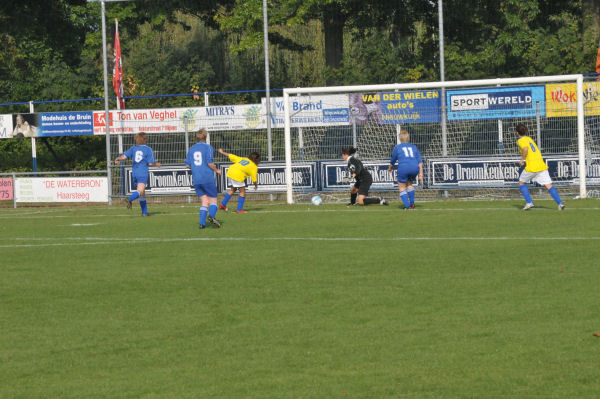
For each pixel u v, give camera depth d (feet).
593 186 132.77
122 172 153.17
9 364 39.83
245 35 230.68
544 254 69.31
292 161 143.13
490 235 83.56
